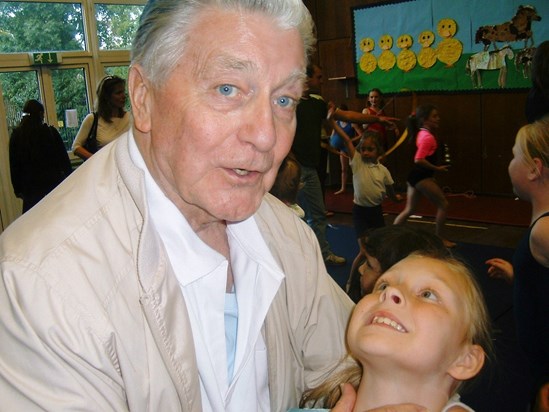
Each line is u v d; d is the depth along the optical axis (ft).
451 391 3.54
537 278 4.86
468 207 20.74
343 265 14.57
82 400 2.31
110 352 2.45
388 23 23.44
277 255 3.46
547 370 5.01
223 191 2.54
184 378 2.66
